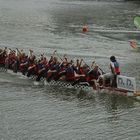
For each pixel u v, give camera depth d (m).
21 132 28.31
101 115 31.72
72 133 28.30
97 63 49.59
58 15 97.31
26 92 37.06
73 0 145.62
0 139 27.12
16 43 61.41
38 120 30.44
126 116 31.56
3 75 42.59
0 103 33.91
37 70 40.25
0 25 78.94
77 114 31.83
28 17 92.12
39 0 143.00
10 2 132.25
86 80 37.75
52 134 28.08
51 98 35.56
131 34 72.56
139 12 107.62
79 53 55.41
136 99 35.19
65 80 38.84
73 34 71.31
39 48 58.00
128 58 53.53
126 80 35.44
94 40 66.12
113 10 111.56
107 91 36.69
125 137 27.77
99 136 27.88
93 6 123.06
